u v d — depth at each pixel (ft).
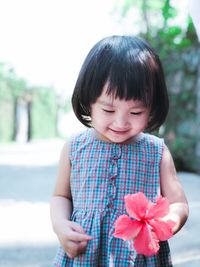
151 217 2.81
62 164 3.52
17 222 9.27
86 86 3.13
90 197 3.30
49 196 12.61
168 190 3.39
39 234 8.31
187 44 17.57
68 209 3.47
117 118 3.05
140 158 3.36
